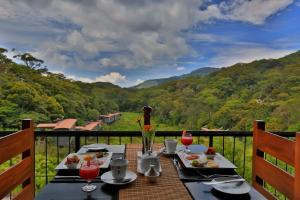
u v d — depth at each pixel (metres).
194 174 1.68
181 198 1.33
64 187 1.48
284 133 2.63
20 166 1.85
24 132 1.95
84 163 1.67
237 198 1.36
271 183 1.79
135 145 2.43
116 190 1.44
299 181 1.49
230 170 1.77
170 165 1.84
